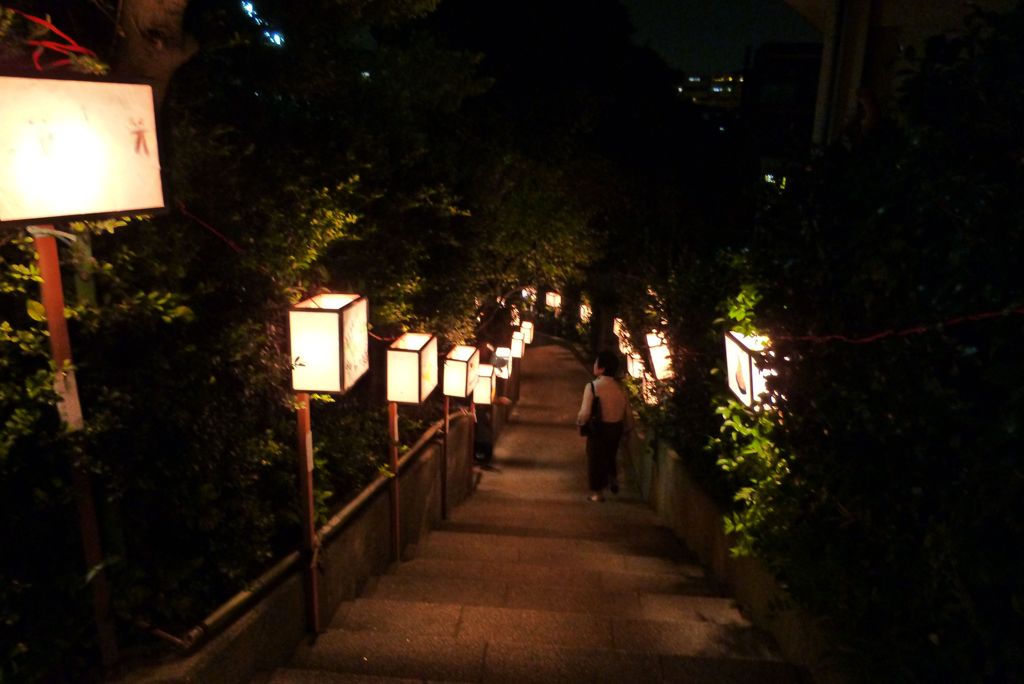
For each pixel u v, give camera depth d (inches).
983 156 93.6
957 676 91.7
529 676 154.4
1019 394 73.0
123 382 120.6
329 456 222.4
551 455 573.0
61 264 115.4
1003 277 82.4
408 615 189.6
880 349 108.5
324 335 164.7
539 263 510.3
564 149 536.1
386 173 240.8
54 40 133.8
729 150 687.1
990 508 77.5
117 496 116.2
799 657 156.1
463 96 282.8
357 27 210.5
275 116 202.1
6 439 101.7
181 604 131.0
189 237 142.1
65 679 119.3
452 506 367.6
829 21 268.8
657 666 156.6
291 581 164.9
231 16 171.2
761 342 164.1
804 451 139.9
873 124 158.9
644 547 286.4
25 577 115.0
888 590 111.7
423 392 237.0
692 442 289.1
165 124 134.2
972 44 100.7
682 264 336.2
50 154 93.9
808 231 134.2
